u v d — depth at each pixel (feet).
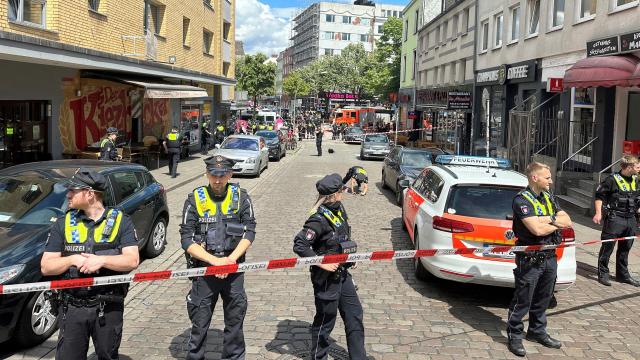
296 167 80.69
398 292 23.25
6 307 16.06
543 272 17.29
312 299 22.04
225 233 14.48
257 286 23.62
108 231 12.37
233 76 121.29
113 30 54.80
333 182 14.80
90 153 53.42
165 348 17.35
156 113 76.54
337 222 14.98
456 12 101.40
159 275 13.19
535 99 63.10
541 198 17.12
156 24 72.28
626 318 20.72
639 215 24.80
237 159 65.26
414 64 144.15
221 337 18.21
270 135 93.20
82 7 47.55
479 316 20.62
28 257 16.87
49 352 17.01
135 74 63.00
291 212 42.42
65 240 12.25
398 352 17.28
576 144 50.93
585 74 40.91
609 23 45.96
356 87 266.98
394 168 50.11
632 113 44.75
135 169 27.32
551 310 21.52
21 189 20.81
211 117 103.81
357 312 15.29
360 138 152.25
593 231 36.09
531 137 55.42
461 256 21.21
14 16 38.40
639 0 41.47
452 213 21.89
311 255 14.61
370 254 15.46
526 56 66.64
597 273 26.76
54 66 50.47
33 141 49.70
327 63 276.82
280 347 17.44
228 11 114.21
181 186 55.47
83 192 12.23
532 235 17.03
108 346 12.60
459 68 100.48
